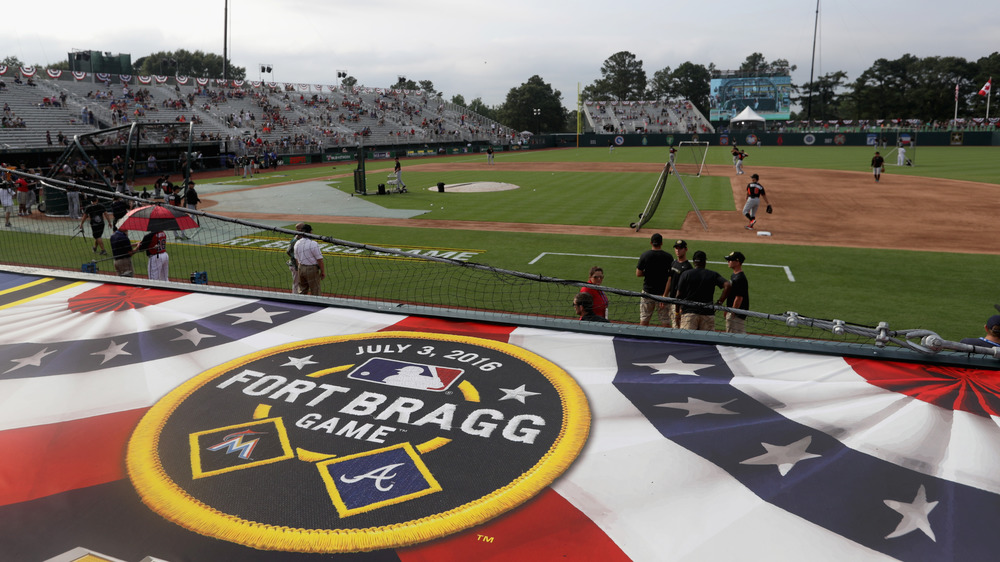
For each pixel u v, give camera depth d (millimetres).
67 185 13070
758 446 4301
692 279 9281
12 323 6984
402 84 118375
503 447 4359
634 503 3709
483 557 3277
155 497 3811
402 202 30453
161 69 126375
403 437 4512
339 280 14711
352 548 3363
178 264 16531
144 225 11977
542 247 18875
